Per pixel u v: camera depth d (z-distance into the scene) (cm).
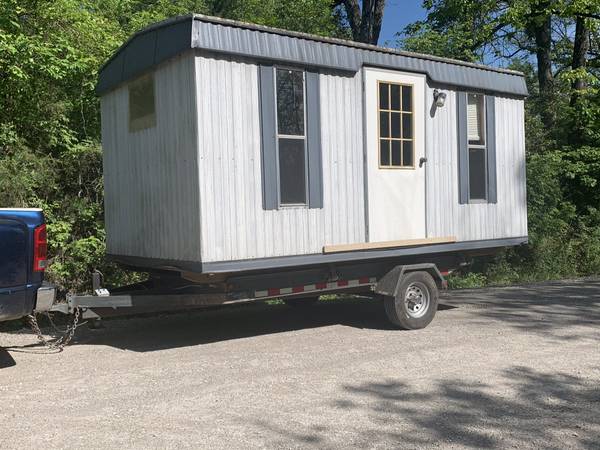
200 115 652
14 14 973
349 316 948
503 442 438
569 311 978
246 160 686
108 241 864
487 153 946
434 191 871
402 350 706
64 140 1082
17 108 1039
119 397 538
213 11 2056
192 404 518
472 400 528
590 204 1911
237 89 680
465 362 651
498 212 962
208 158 657
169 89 698
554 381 584
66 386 573
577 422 477
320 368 629
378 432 456
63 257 1020
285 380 587
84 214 1038
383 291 823
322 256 749
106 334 813
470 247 916
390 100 823
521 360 659
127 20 1488
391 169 820
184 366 641
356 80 787
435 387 564
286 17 2070
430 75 861
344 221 771
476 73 928
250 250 687
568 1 1888
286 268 755
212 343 753
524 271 1681
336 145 764
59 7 1064
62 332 823
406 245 832
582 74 1811
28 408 512
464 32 1952
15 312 604
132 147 785
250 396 539
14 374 617
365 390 555
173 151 697
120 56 797
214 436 448
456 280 1522
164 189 719
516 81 990
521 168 1002
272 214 704
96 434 452
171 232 709
